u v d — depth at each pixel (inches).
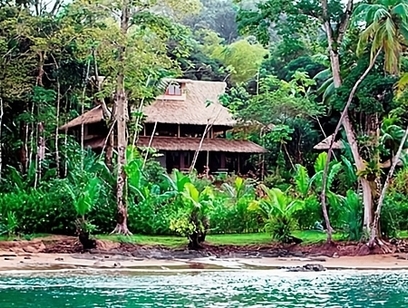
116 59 1078.4
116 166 1161.4
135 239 1032.2
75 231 1045.8
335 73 1039.0
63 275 709.3
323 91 1249.4
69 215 1057.5
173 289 598.9
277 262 878.4
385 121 1036.5
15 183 1219.2
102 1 1069.8
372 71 1014.4
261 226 1186.0
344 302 531.5
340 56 1061.8
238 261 884.6
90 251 951.0
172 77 1499.8
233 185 1529.3
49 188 1162.0
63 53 1289.4
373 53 946.1
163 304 507.8
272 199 1044.5
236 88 2059.5
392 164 1004.6
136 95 1230.3
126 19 1063.0
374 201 1017.5
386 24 916.6
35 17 1205.7
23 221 1056.2
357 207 1034.7
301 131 1892.2
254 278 701.3
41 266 786.8
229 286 627.5
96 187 995.3
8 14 1236.5
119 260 873.5
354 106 1024.9
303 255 964.0
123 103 1092.5
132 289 598.2
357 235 1023.6
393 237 1043.9
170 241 1052.5
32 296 550.6
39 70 1279.5
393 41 920.3
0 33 1216.8
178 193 1057.5
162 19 1068.5
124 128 1093.8
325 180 1025.5
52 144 1432.1
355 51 1031.6
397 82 978.1
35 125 1331.2
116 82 1111.6
